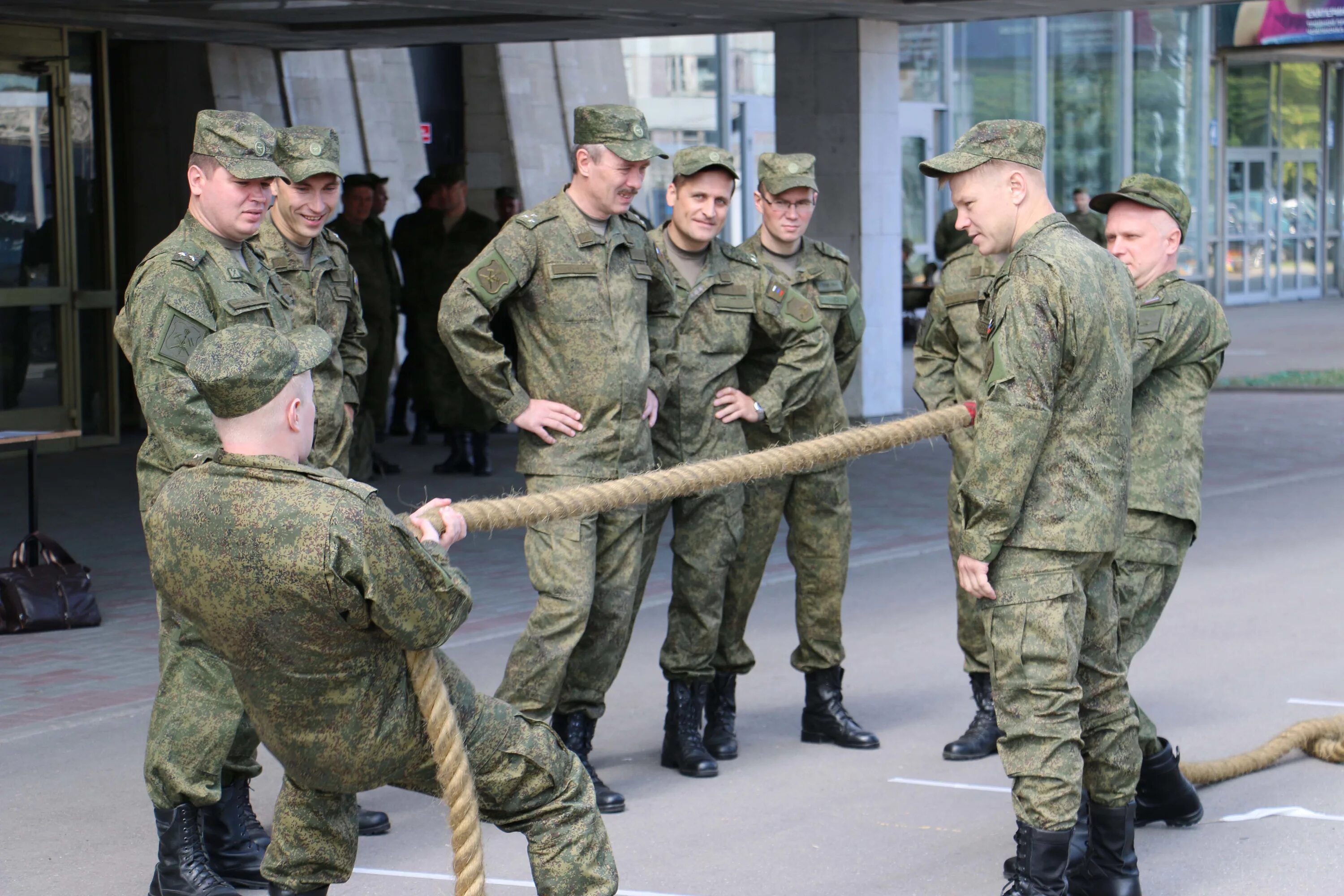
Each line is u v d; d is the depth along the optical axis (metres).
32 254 12.98
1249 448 13.84
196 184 4.34
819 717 6.04
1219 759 5.65
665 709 6.51
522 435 5.29
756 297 5.74
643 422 5.29
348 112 16.72
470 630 7.71
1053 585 4.02
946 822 5.15
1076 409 4.04
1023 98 24.61
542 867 3.44
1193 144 27.48
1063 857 4.02
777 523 5.85
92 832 5.02
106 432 13.90
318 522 2.94
